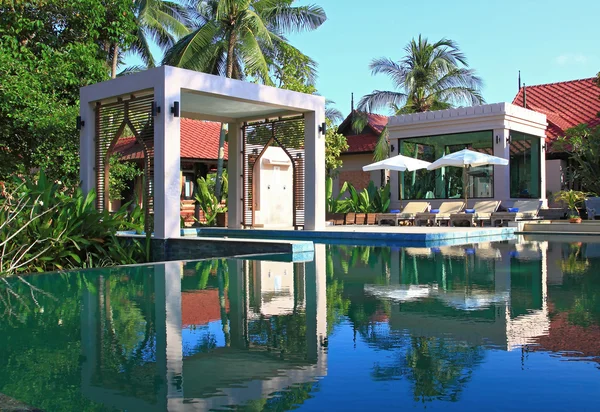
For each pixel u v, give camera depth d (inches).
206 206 729.0
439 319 146.1
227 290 200.8
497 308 160.6
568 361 105.1
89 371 103.8
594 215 626.2
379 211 775.1
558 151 743.1
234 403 86.0
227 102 474.9
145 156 421.7
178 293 195.3
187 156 849.5
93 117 469.4
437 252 350.6
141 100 423.2
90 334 133.9
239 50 786.2
